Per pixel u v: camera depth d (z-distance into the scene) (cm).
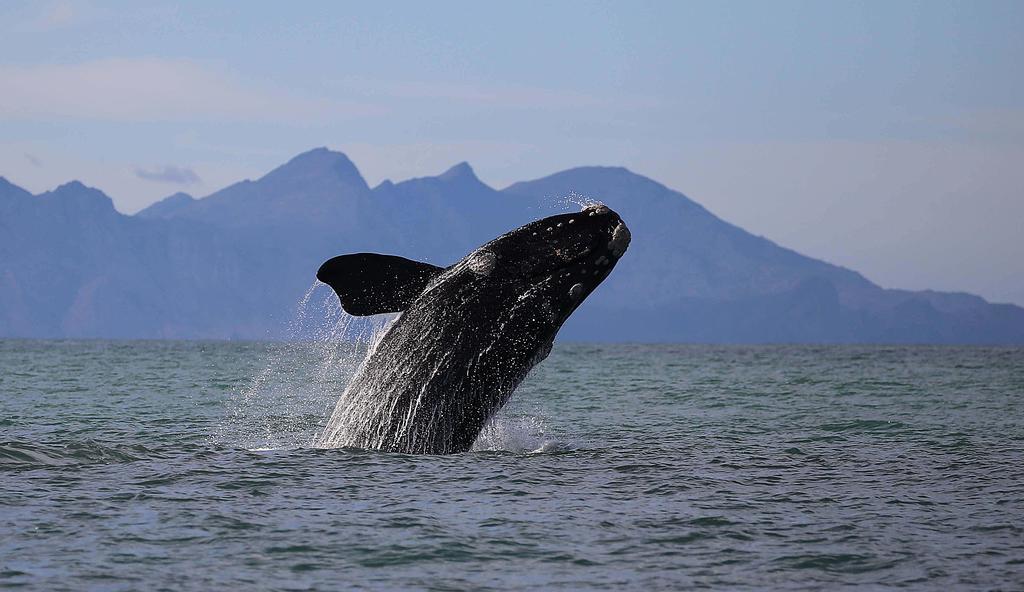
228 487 6212
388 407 7188
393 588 4603
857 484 6800
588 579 4753
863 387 18525
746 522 5706
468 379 7038
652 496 6303
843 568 4934
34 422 10431
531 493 6275
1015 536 5459
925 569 4912
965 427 10938
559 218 7044
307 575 4741
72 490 6050
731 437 9706
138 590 4491
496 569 4872
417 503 5956
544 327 6988
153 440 8831
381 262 6975
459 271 7031
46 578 4594
